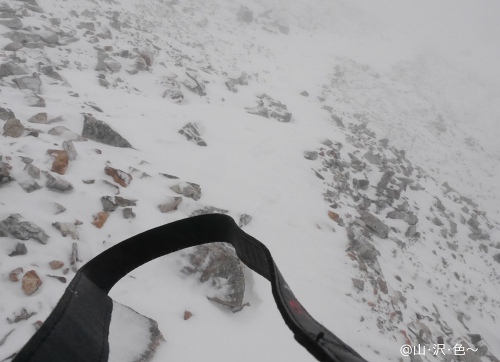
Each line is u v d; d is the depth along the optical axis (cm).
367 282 794
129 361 395
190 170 873
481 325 1000
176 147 948
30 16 1374
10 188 571
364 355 618
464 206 1681
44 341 33
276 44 2709
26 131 711
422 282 1005
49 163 648
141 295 519
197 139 1014
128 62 1384
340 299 709
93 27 1512
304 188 1012
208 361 476
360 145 1578
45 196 586
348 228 938
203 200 774
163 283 551
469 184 2228
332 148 1323
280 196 924
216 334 518
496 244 1535
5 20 1220
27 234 506
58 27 1391
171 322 501
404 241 1136
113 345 394
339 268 784
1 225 502
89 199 622
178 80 1454
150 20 2012
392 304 805
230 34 2500
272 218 834
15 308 419
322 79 2448
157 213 659
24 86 922
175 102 1285
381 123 2289
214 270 583
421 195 1518
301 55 2705
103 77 1201
